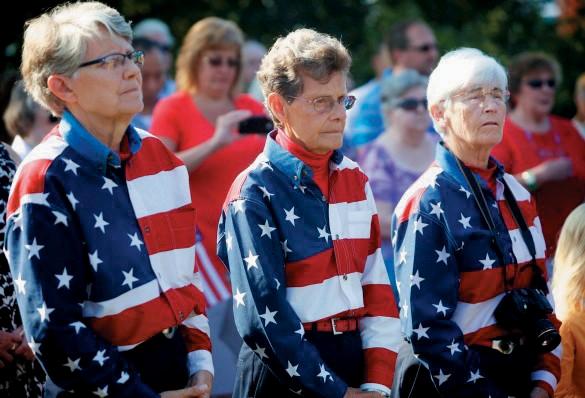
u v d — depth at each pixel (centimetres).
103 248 999
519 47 3503
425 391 1169
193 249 1089
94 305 1005
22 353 1182
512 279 1161
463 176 1176
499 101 1173
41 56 1016
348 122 2045
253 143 1759
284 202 1081
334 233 1097
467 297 1154
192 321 1093
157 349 1034
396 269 1177
